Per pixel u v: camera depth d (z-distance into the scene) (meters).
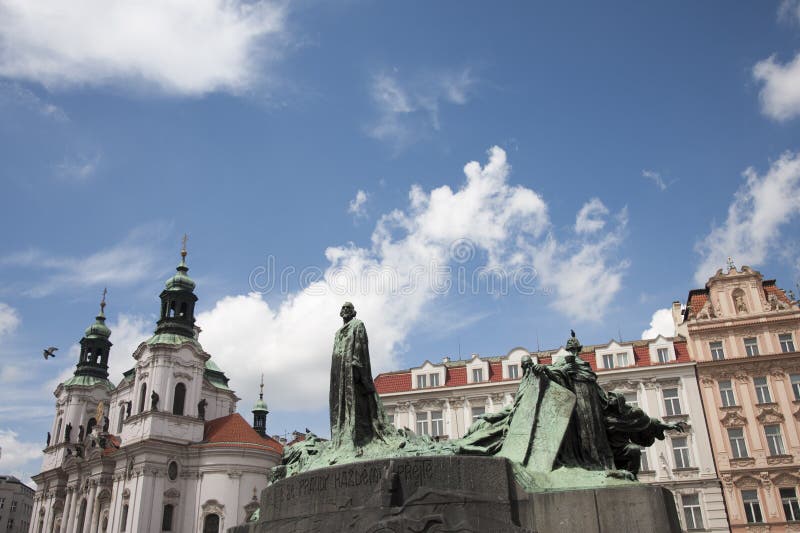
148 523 65.81
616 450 14.69
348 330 15.93
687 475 45.78
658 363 49.28
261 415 94.44
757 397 46.72
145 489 66.62
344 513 12.92
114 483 71.81
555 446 13.43
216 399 86.50
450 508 12.14
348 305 16.42
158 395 71.38
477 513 12.00
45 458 87.94
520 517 11.96
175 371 73.31
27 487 138.88
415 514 12.23
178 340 75.31
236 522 67.38
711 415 46.97
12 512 132.25
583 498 11.69
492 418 15.38
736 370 47.62
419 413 52.84
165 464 68.88
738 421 46.34
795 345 47.22
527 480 12.42
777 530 43.25
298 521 13.55
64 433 86.88
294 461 16.64
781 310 48.22
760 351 47.81
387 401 53.66
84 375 91.69
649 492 11.44
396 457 12.99
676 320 57.41
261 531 14.24
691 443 46.53
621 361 50.41
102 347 94.62
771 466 44.69
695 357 48.88
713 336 49.12
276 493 14.37
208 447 69.94
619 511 11.45
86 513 73.94
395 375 55.50
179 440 70.44
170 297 78.38
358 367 15.36
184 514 68.38
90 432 86.94
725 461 45.56
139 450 68.81
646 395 48.47
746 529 43.72
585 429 14.11
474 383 52.47
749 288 49.62
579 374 14.71
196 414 73.38
